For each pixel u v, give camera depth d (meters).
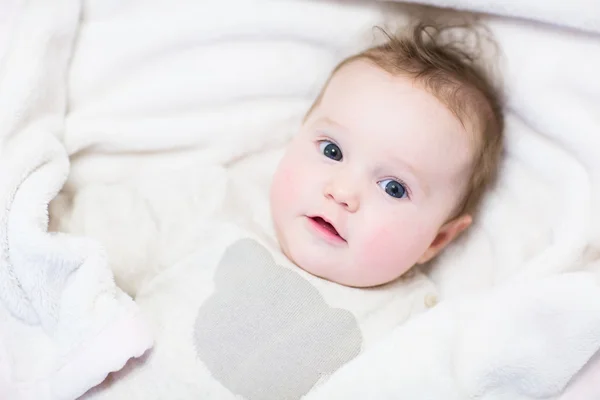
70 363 0.85
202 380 0.91
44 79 0.97
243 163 1.17
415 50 1.04
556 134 1.03
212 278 0.98
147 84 1.09
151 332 0.90
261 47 1.10
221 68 1.10
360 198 0.96
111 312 0.87
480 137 1.02
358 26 1.08
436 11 1.08
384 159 0.96
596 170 1.01
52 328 0.88
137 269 1.02
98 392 0.88
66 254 0.87
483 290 0.99
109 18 1.04
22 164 0.91
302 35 1.09
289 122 1.16
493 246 1.11
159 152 1.12
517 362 0.85
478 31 1.06
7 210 0.88
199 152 1.14
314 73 1.13
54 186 0.94
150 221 1.05
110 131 1.07
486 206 1.11
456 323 0.90
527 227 1.09
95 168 1.09
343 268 0.98
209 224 1.04
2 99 0.93
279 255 1.01
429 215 1.00
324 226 0.99
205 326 0.94
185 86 1.10
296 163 1.00
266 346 0.93
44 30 0.96
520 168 1.09
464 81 1.02
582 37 1.00
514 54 1.04
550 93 1.03
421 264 1.14
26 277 0.87
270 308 0.95
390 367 0.88
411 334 0.90
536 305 0.86
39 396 0.86
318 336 0.95
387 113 0.96
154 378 0.90
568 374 0.85
